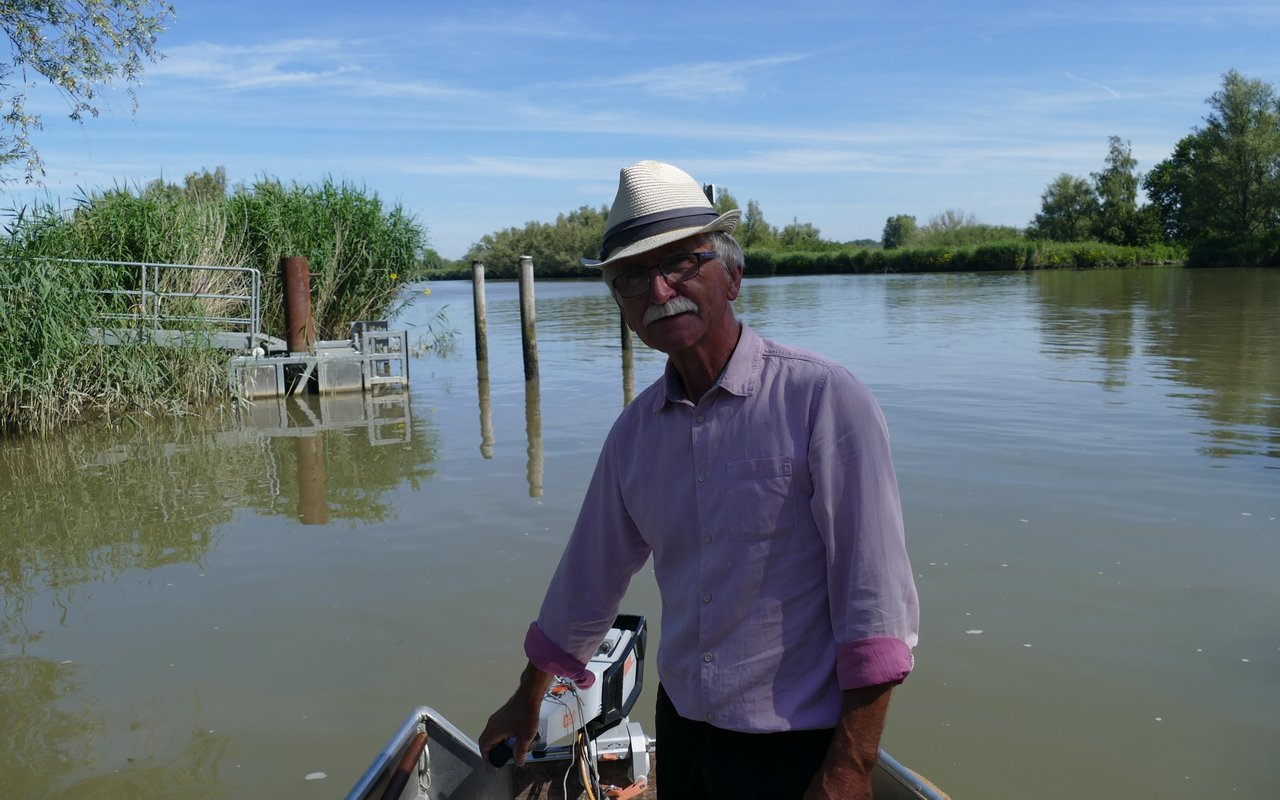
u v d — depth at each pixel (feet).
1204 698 12.31
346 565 18.48
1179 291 99.09
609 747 9.34
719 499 5.34
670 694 5.79
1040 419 29.63
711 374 5.51
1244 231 174.91
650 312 5.41
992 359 45.11
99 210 42.19
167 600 17.01
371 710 12.81
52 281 34.45
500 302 117.08
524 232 225.35
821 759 5.30
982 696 12.51
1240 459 23.91
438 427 33.53
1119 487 21.54
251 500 23.98
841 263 213.05
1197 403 31.94
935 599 15.51
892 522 5.08
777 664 5.29
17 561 19.61
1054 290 109.70
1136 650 13.62
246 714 12.78
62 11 36.99
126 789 11.14
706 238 5.46
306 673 13.91
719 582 5.36
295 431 33.86
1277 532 18.21
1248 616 14.60
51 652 14.89
